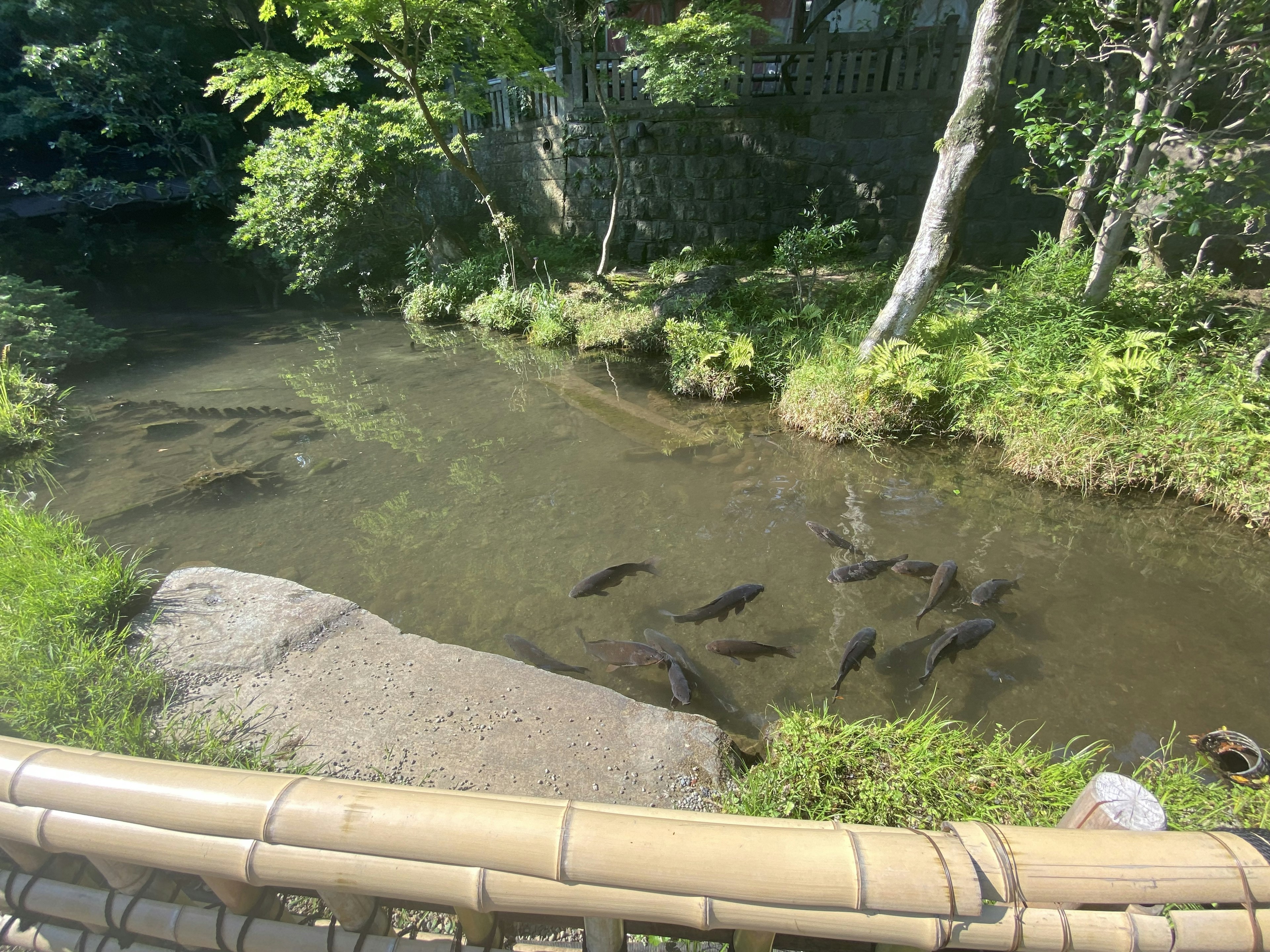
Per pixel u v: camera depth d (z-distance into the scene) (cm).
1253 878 109
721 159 1229
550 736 283
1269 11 527
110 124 1530
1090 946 110
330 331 1205
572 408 759
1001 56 576
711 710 331
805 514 521
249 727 288
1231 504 493
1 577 373
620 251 1343
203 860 124
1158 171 576
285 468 624
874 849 112
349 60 1146
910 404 638
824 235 862
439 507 542
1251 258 719
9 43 1614
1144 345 575
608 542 485
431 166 1388
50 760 133
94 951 156
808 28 1332
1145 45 611
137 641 344
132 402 817
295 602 377
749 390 777
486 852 115
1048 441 558
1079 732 314
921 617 397
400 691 310
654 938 183
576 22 1048
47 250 1627
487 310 1121
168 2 1616
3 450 673
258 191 1337
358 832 118
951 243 640
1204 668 354
